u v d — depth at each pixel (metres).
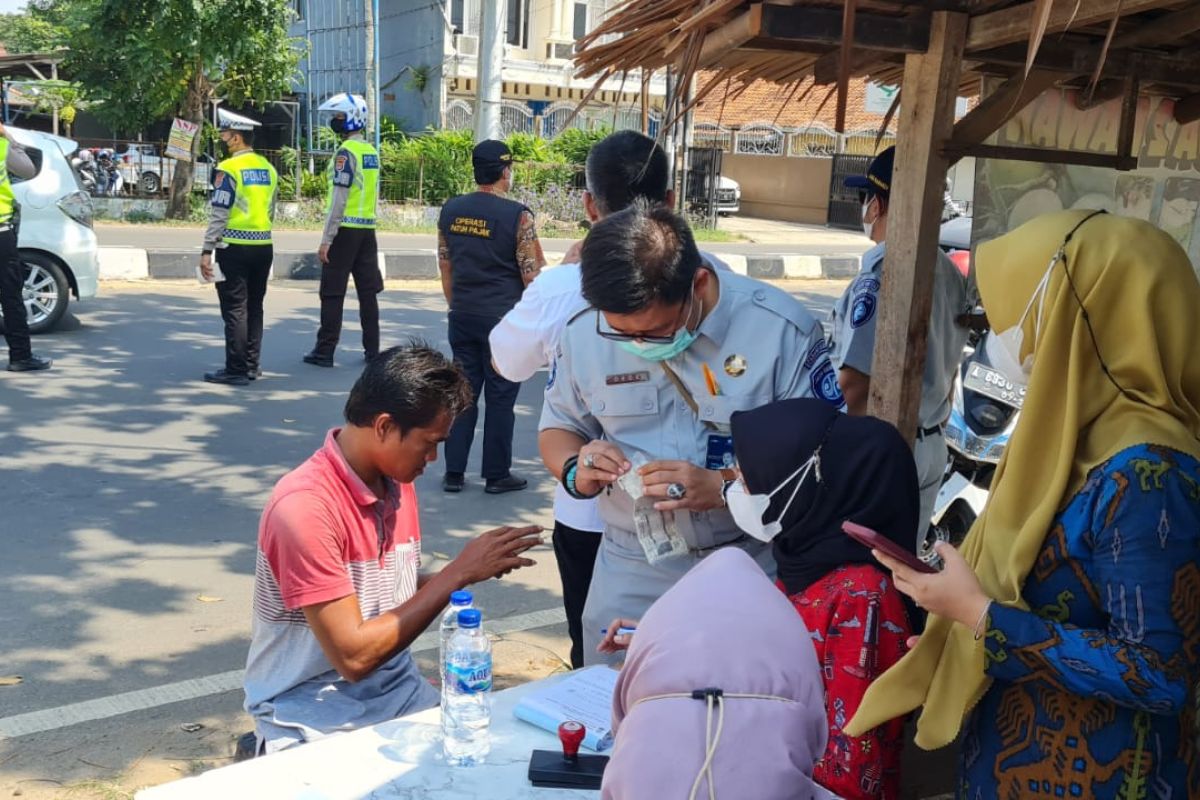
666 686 1.33
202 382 8.10
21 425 6.87
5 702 3.79
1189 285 1.79
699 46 2.69
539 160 23.02
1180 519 1.68
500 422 6.07
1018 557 1.81
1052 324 1.82
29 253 9.23
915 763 2.73
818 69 3.37
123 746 3.56
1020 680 1.88
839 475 2.17
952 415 4.61
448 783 2.12
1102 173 3.32
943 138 2.71
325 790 2.09
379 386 2.64
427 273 14.36
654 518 2.66
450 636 2.44
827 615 2.13
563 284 3.39
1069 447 1.78
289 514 2.59
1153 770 1.79
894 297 2.86
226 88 19.30
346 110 8.44
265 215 7.96
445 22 25.20
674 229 2.41
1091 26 2.64
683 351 2.62
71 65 20.05
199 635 4.34
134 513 5.55
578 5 26.81
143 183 20.75
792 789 1.26
